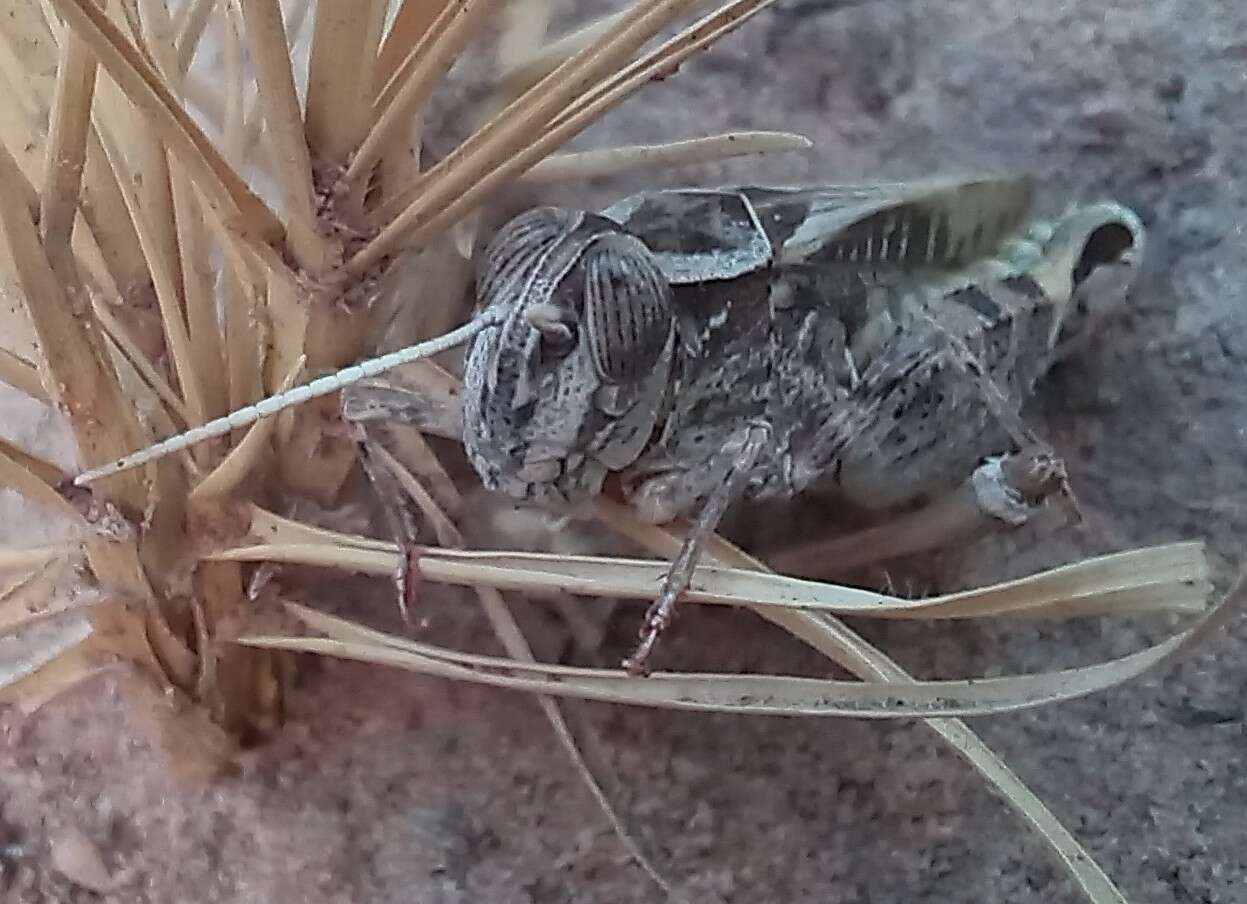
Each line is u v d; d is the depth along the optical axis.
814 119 0.06
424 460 0.05
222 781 0.05
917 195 0.05
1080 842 0.05
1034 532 0.05
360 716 0.05
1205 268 0.05
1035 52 0.06
